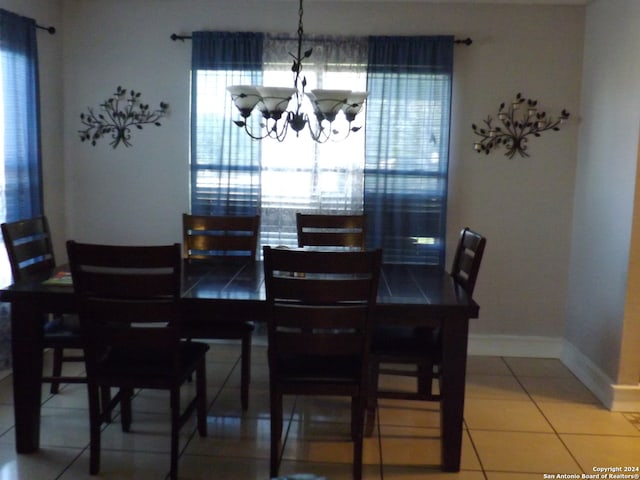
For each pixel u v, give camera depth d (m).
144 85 4.18
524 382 3.76
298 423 3.14
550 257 4.14
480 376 3.85
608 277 3.48
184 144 4.22
